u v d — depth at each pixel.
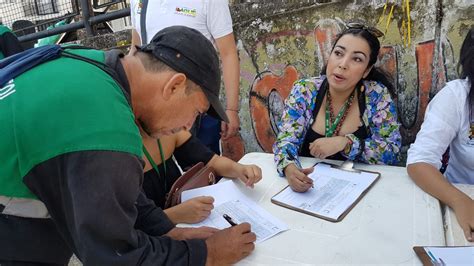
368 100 1.77
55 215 0.91
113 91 0.86
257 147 2.88
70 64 0.89
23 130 0.82
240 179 1.57
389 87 1.83
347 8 2.26
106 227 0.81
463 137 1.51
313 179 1.53
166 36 0.97
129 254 0.88
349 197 1.37
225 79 2.16
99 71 0.89
